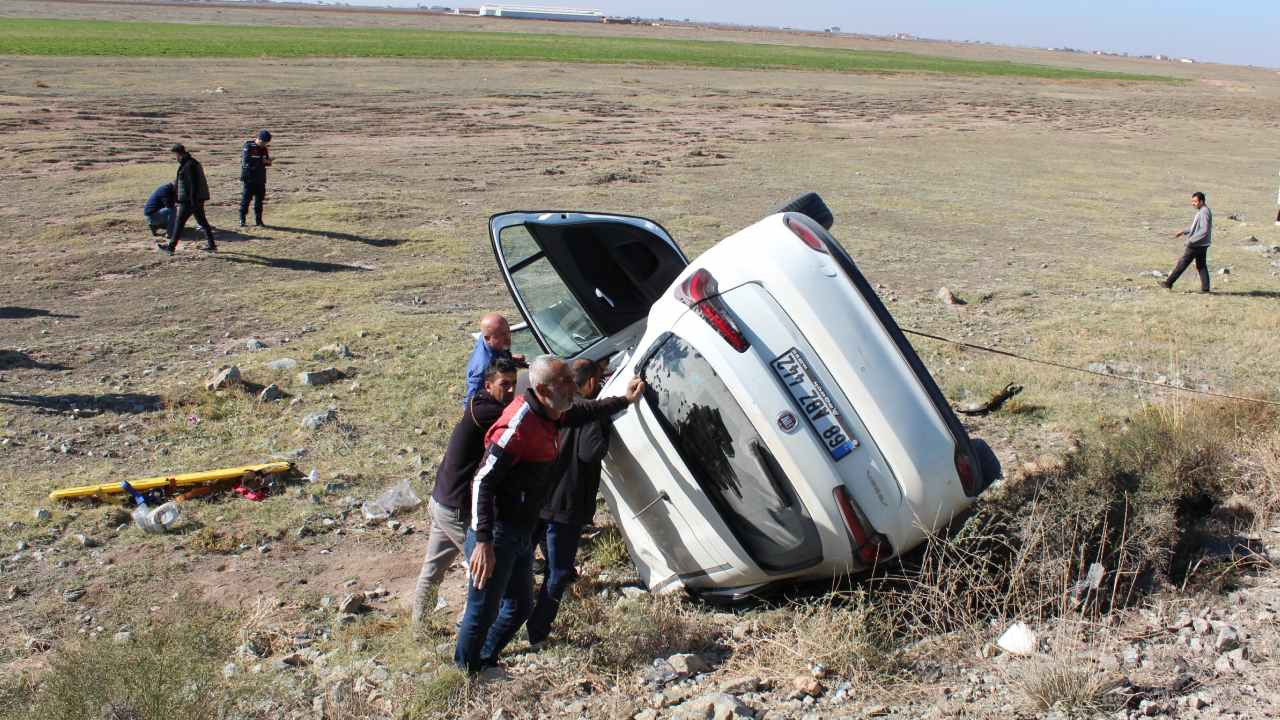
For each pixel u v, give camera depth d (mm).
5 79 42344
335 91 45594
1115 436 6785
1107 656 4312
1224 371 10188
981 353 10992
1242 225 22047
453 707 4234
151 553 5988
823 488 4719
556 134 34531
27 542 6035
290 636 4977
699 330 5035
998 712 3938
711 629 5012
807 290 5035
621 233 8711
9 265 14438
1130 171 32656
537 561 5918
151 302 12727
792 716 4047
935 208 23234
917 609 4875
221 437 7973
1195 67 196875
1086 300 14141
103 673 3977
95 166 23625
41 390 9023
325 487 6992
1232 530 5855
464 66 66562
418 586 4969
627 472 5348
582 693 4406
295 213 19094
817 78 76250
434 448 7852
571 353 7746
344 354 10352
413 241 17281
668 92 55062
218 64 57969
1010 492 5875
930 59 129125
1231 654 4309
